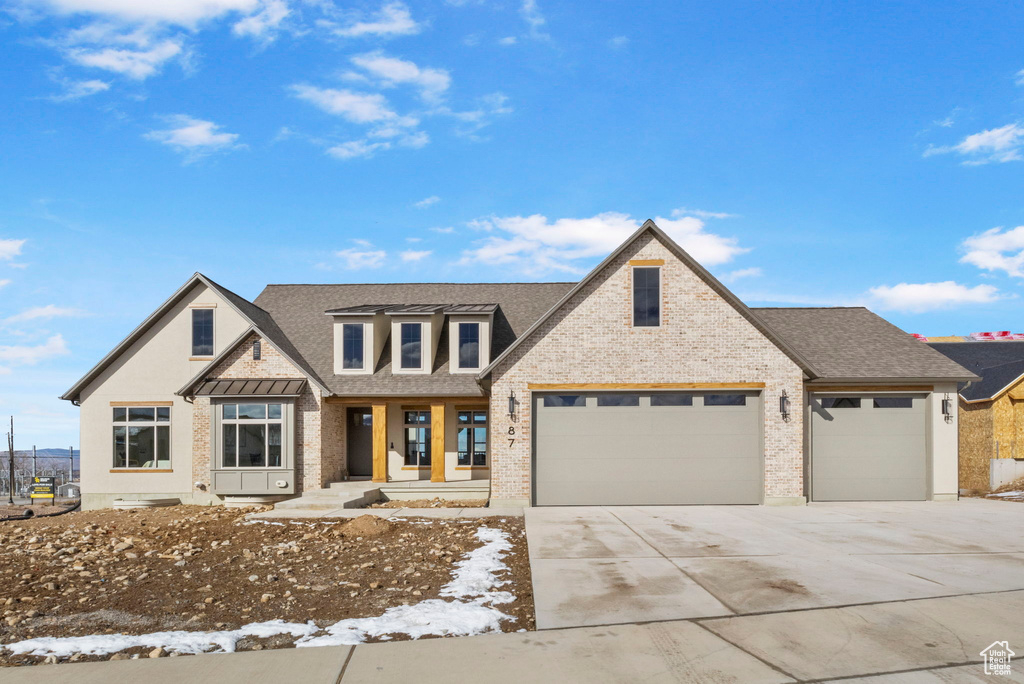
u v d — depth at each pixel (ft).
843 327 71.10
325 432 69.46
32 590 31.35
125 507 66.69
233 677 20.95
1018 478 76.95
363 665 21.93
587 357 59.57
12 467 113.70
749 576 32.91
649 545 40.75
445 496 67.77
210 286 72.28
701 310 59.67
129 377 72.43
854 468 61.57
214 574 34.42
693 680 20.63
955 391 61.67
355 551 39.83
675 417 59.82
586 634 24.86
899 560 36.32
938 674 20.90
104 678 20.89
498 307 83.20
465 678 20.86
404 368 72.69
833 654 22.63
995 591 29.99
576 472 59.57
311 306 85.76
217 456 67.10
